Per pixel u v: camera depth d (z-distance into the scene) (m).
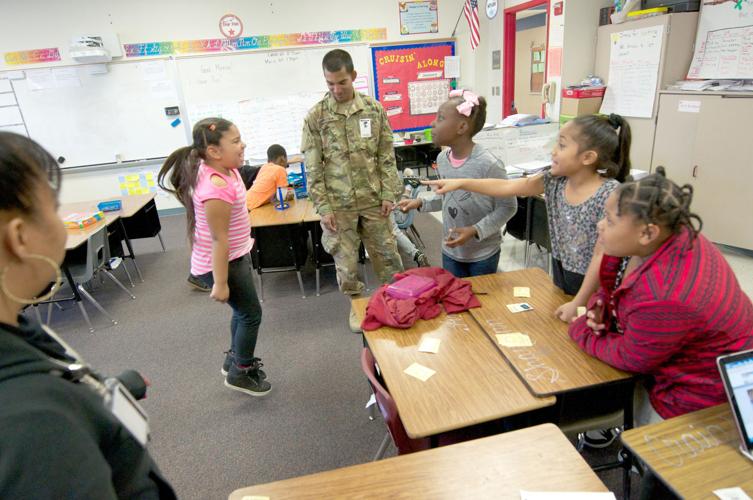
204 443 2.10
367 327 1.63
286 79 5.70
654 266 1.14
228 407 2.34
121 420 0.64
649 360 1.19
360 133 2.52
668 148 3.64
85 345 3.02
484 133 3.65
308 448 2.04
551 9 4.38
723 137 3.24
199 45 5.41
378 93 5.95
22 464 0.46
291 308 3.37
